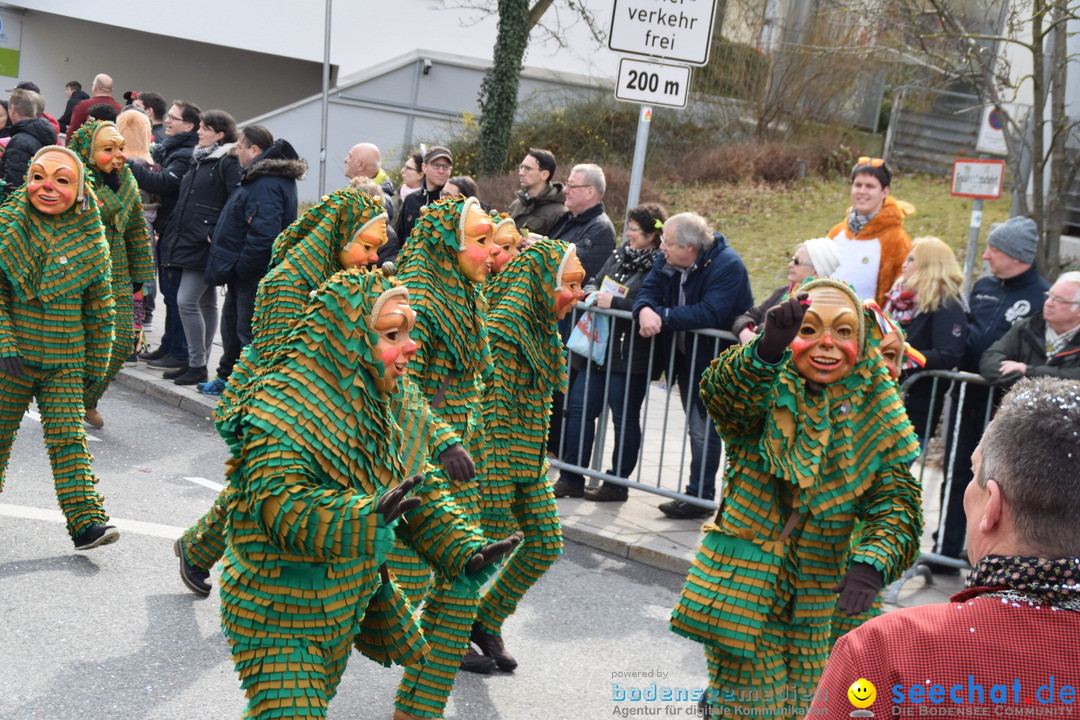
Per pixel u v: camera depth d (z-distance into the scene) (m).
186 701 4.05
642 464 7.24
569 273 4.61
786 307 3.07
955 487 5.88
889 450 3.39
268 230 8.12
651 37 6.91
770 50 17.52
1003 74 11.02
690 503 6.75
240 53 24.06
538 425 4.61
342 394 2.95
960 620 1.72
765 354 3.13
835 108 17.64
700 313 6.40
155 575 5.26
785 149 17.16
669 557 6.07
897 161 18.11
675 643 5.05
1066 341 5.36
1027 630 1.68
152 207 10.16
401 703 4.00
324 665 3.07
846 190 16.45
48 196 5.27
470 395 4.20
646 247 6.86
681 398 6.78
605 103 18.48
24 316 5.28
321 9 21.34
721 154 17.06
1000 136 9.13
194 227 8.74
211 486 6.75
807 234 14.71
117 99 23.62
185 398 8.67
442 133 20.06
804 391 3.37
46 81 23.11
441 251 4.14
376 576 3.17
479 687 4.46
